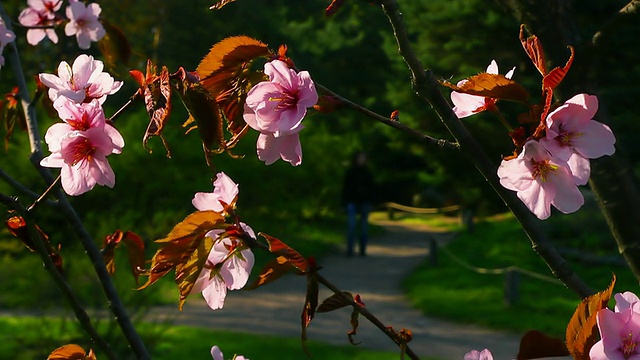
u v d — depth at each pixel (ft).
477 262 57.31
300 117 3.89
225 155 49.44
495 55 58.95
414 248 71.97
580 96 3.56
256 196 52.54
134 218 37.96
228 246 4.40
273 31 78.89
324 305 4.44
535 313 38.83
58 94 4.66
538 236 4.54
